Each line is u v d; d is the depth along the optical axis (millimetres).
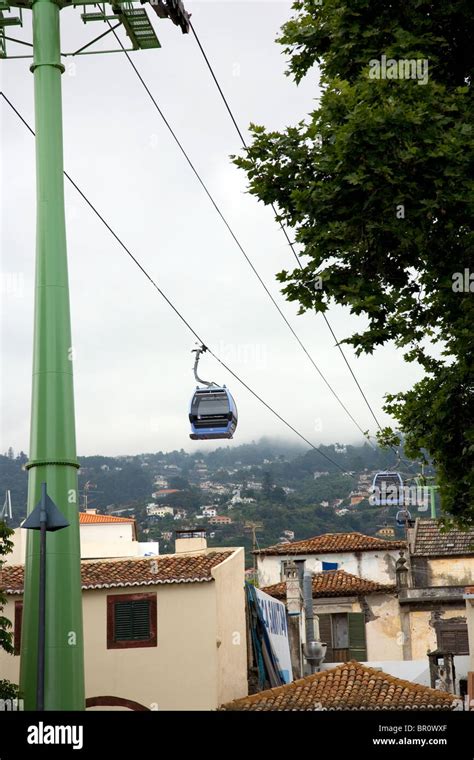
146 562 39844
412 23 21359
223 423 45562
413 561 57656
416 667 48062
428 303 21609
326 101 19875
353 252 20750
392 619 55000
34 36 25438
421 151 19078
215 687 37125
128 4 25516
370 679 35750
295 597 49500
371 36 21344
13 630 37250
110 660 37844
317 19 22406
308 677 36469
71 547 23016
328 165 19750
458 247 20375
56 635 22453
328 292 21016
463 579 57031
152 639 37844
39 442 23469
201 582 37938
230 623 39375
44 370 23797
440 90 19922
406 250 20391
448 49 21781
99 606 38312
